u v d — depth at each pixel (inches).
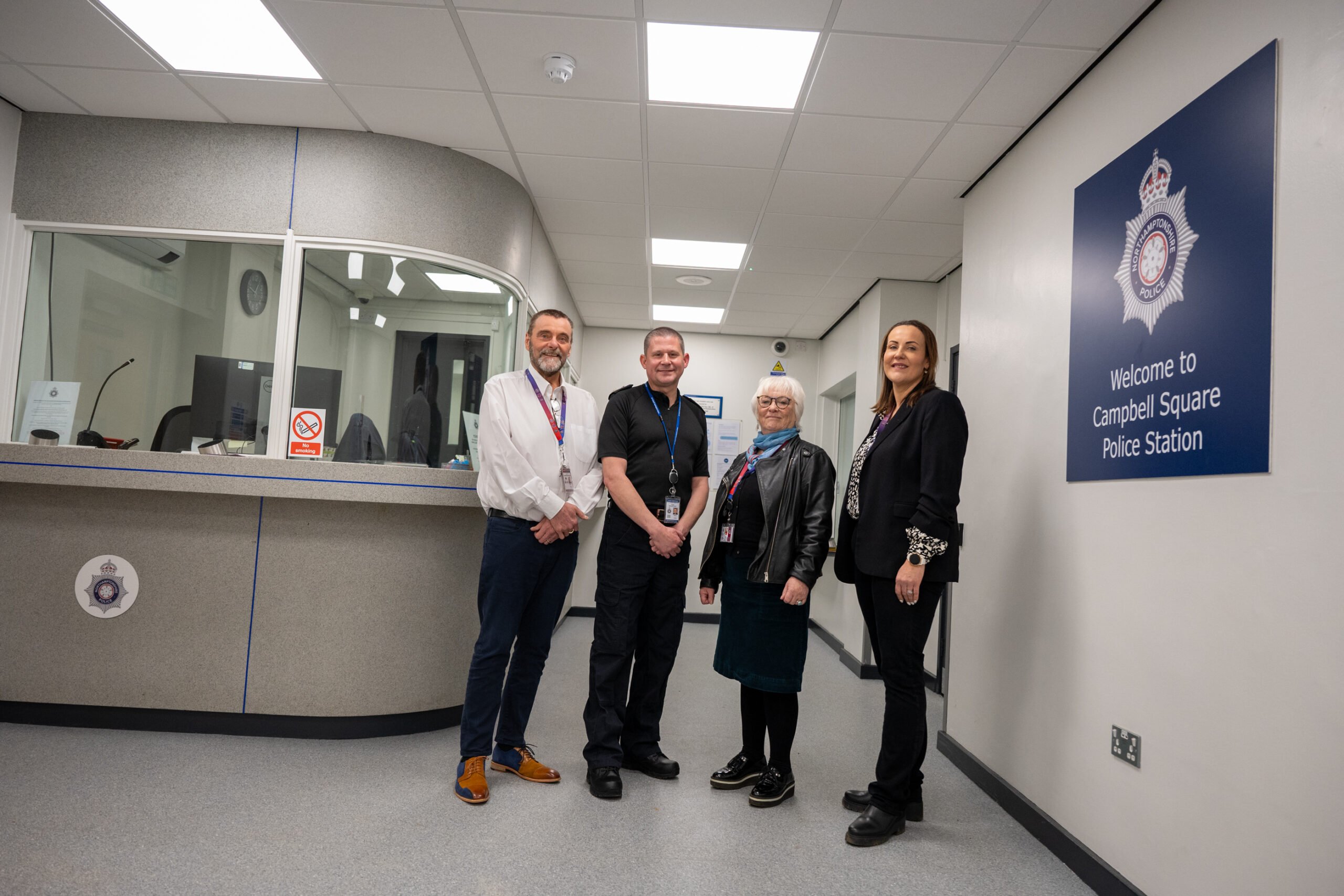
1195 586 75.7
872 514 96.1
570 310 251.8
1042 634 105.4
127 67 118.6
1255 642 67.7
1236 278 72.6
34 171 134.1
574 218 179.2
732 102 123.2
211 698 125.9
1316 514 62.2
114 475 123.5
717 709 153.6
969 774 123.8
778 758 105.0
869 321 225.3
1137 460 86.3
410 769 112.6
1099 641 91.7
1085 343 100.1
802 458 105.3
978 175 143.6
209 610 126.5
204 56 115.2
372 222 135.4
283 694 126.2
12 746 114.9
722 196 162.2
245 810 95.1
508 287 153.4
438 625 132.6
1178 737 77.0
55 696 126.0
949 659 138.5
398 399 139.9
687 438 111.7
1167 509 80.9
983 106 118.3
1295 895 62.4
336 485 124.0
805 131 131.0
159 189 134.2
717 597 283.1
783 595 100.5
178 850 83.7
